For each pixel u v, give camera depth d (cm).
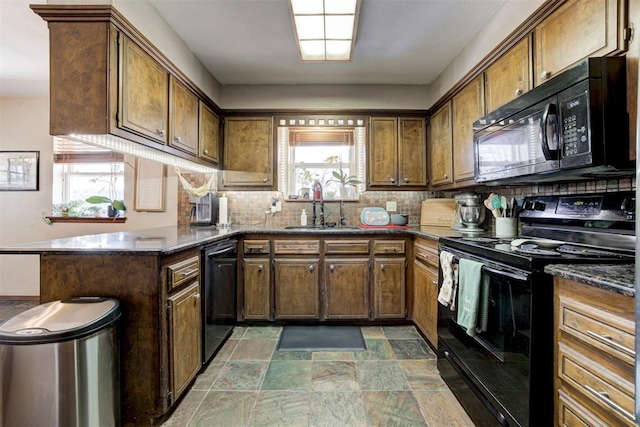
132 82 168
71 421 119
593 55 125
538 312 110
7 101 335
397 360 212
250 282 271
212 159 287
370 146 309
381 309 271
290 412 158
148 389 147
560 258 111
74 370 119
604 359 88
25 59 250
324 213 325
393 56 254
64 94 152
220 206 297
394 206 328
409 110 309
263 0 185
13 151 336
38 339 114
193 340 181
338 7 186
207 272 201
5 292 340
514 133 159
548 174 142
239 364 207
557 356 107
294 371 198
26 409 115
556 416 107
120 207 300
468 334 151
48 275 149
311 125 312
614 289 82
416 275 259
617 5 115
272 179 308
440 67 275
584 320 95
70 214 332
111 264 148
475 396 148
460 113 246
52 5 149
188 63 238
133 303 147
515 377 118
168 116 207
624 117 113
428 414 157
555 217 166
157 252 146
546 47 154
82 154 334
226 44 234
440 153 285
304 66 272
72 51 151
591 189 161
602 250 134
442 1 187
